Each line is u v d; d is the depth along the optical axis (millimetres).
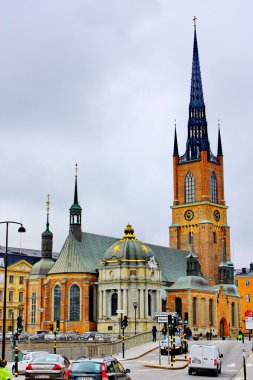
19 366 65000
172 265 187250
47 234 173500
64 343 112812
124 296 147875
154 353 102562
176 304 169625
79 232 162375
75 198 164250
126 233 157000
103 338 125000
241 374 67312
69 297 153500
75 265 155125
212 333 173500
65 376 45406
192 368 66062
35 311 164000
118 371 44375
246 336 192125
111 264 151625
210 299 176500
